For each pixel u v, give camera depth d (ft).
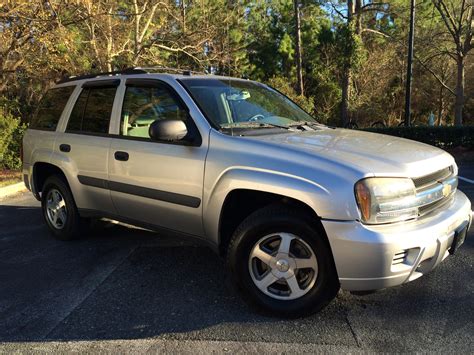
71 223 16.58
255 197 11.59
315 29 104.63
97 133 14.89
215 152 11.56
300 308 10.55
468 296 11.76
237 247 10.98
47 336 10.36
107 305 11.83
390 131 44.68
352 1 78.79
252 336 10.12
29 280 13.61
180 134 11.51
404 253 9.68
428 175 10.59
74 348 9.84
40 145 17.17
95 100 15.51
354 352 9.41
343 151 10.67
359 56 77.05
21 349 9.84
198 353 9.54
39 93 54.49
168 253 15.60
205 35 55.62
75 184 15.58
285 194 10.19
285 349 9.59
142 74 14.16
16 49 38.32
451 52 67.97
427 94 100.01
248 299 11.08
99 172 14.55
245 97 13.91
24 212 22.54
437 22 77.46
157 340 10.07
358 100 84.89
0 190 27.53
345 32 77.00
